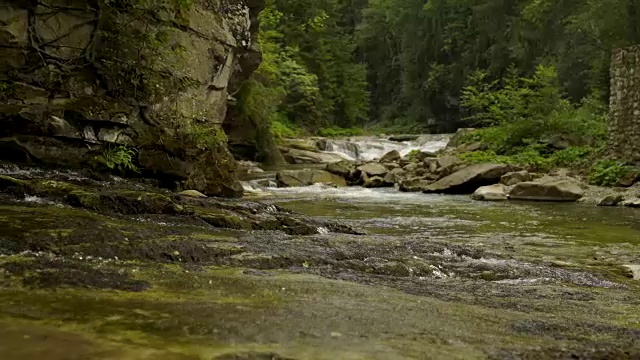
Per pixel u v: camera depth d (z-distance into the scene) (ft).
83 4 25.38
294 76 88.17
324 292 10.62
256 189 43.11
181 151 29.32
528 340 8.22
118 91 26.63
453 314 9.67
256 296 9.84
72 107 24.12
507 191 39.11
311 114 99.19
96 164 24.79
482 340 7.98
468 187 43.04
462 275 14.62
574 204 35.81
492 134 57.88
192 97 31.91
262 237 16.60
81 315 7.81
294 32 100.58
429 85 122.93
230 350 6.73
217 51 34.68
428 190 43.21
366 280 12.76
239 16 40.14
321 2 115.75
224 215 18.79
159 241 13.53
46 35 24.26
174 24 30.50
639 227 26.45
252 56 44.42
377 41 143.02
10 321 7.36
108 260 11.81
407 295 11.34
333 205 34.37
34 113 22.77
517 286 13.65
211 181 31.81
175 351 6.56
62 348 6.47
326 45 111.55
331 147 76.79
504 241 22.25
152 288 9.81
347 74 119.55
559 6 87.86
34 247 11.86
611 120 43.27
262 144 62.34
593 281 14.92
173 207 18.37
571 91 79.97
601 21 67.26
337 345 7.23
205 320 7.95
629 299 12.83
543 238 23.17
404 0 131.64
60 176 22.06
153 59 28.30
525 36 96.07
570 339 8.52
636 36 65.41
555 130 53.36
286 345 7.09
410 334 8.04
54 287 9.25
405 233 23.72
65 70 24.76
